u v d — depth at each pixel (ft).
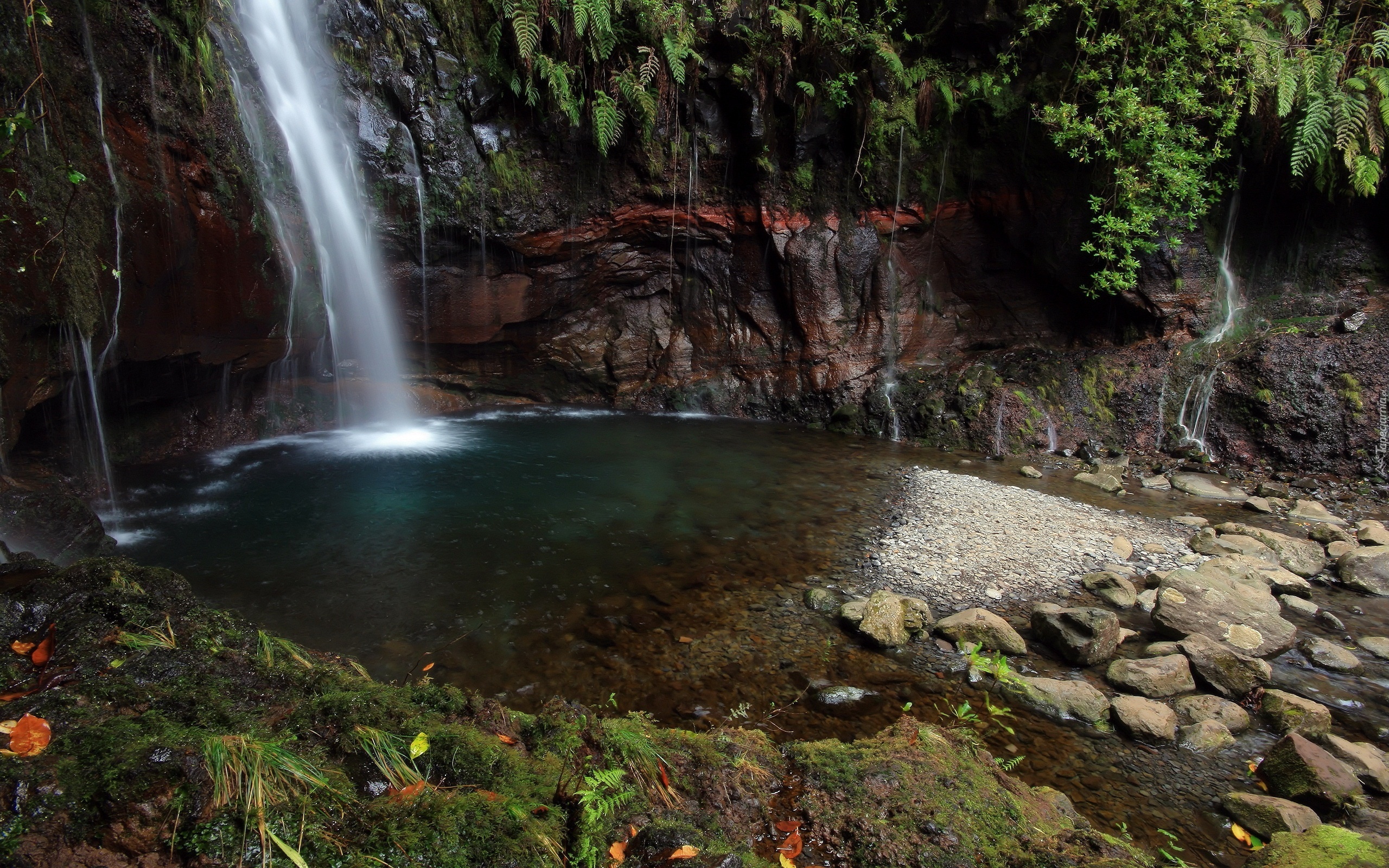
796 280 44.37
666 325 47.42
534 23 35.63
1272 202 38.11
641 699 14.83
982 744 13.14
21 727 6.21
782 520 26.35
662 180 42.52
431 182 36.94
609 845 6.88
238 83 29.63
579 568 21.47
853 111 42.16
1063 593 21.12
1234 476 34.27
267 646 9.43
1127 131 36.42
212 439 34.04
